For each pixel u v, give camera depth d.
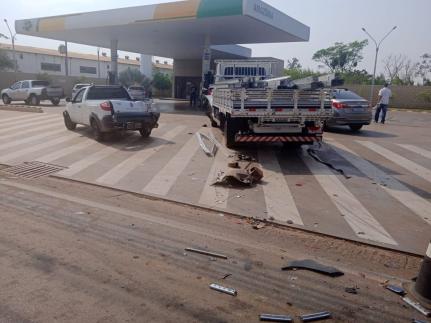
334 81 8.86
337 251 4.65
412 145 12.08
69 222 5.34
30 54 57.12
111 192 6.96
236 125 10.30
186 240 4.83
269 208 6.12
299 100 9.12
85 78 46.94
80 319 3.16
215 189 7.12
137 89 32.44
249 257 4.41
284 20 23.61
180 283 3.78
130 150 10.75
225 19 20.41
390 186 7.43
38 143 11.70
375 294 3.69
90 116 12.30
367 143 12.40
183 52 39.44
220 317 3.25
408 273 4.13
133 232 5.04
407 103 36.31
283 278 3.95
